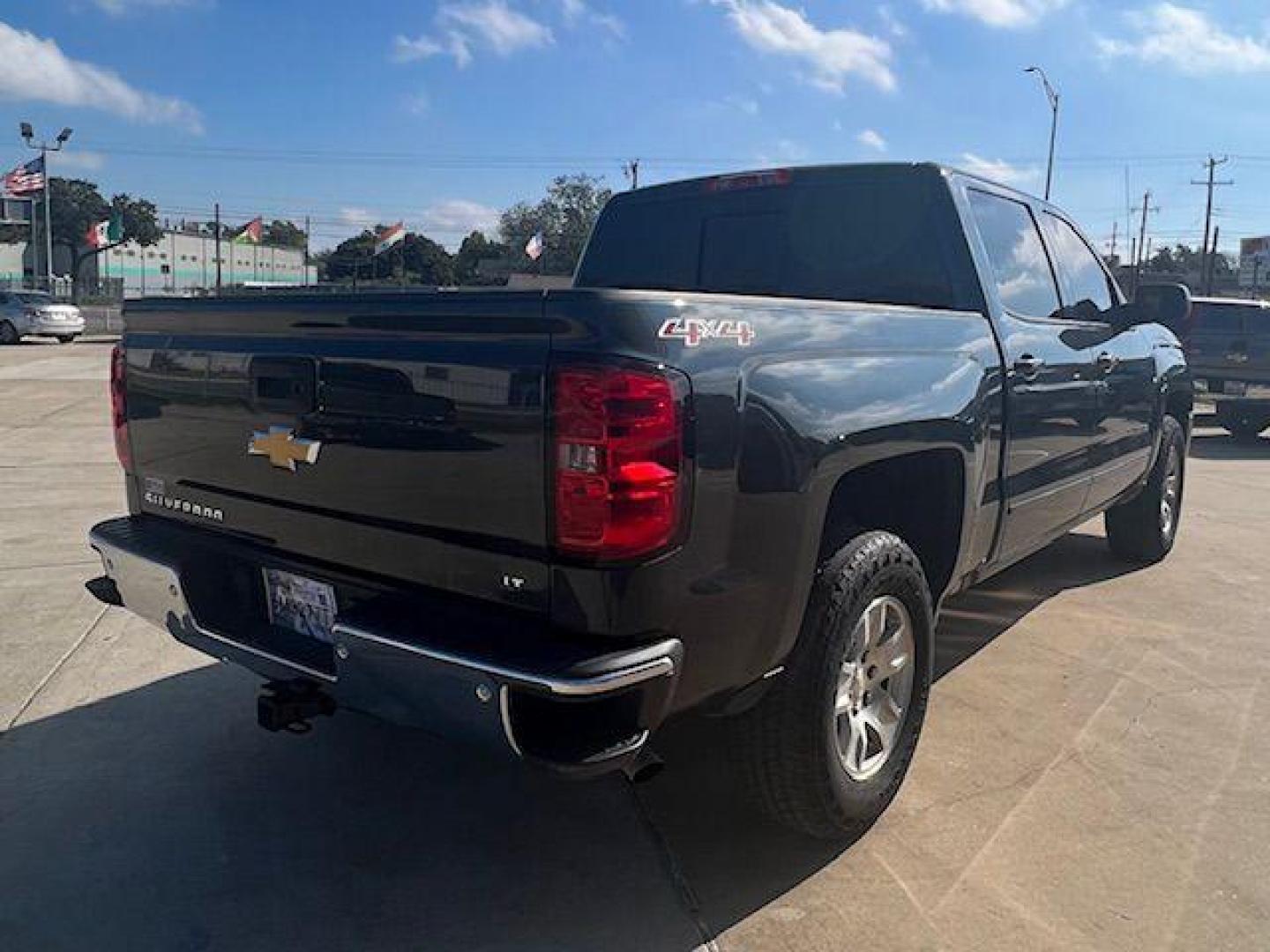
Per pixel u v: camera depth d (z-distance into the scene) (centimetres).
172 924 282
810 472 278
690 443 246
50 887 297
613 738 244
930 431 331
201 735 395
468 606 260
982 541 390
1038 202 487
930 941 278
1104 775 369
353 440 276
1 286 4684
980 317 392
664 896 299
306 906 292
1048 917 288
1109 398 509
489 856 319
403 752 384
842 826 317
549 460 240
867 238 431
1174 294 505
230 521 320
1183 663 481
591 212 6700
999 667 473
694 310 255
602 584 238
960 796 354
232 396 309
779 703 296
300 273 10562
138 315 345
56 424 1283
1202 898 297
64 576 590
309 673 287
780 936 281
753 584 267
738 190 471
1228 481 1059
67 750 381
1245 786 362
